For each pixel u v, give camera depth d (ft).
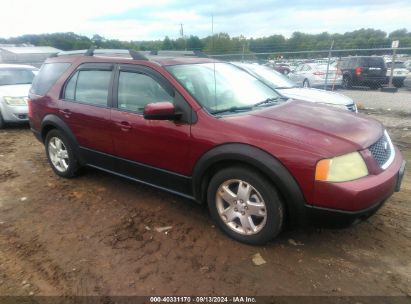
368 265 10.09
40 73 17.62
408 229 11.89
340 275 9.68
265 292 9.12
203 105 11.54
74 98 15.33
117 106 13.55
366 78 51.34
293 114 11.61
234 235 11.18
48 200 14.78
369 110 36.47
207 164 11.00
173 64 12.91
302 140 9.75
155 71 12.53
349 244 11.09
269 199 10.10
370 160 9.87
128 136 13.08
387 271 9.82
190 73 12.83
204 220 12.74
